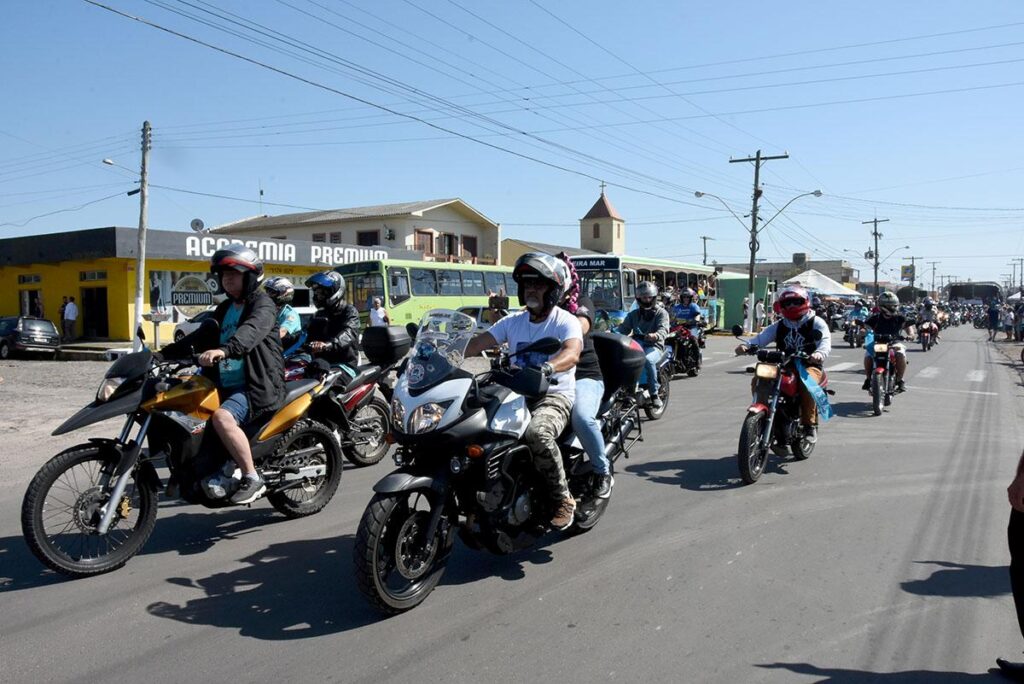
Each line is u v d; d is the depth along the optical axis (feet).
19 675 11.55
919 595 14.25
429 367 13.94
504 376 15.03
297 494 20.45
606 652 12.09
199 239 95.45
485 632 12.85
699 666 11.62
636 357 18.69
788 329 24.63
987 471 23.97
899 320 37.32
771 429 23.12
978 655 11.94
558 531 18.03
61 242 94.58
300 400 18.75
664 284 96.07
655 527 18.42
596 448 16.69
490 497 14.40
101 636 12.87
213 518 19.81
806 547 16.93
